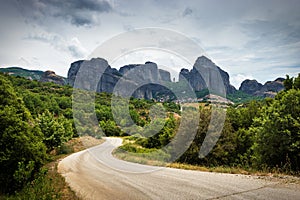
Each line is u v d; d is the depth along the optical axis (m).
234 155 18.00
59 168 14.13
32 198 7.51
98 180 9.38
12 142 10.07
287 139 11.75
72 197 7.25
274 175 8.77
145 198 6.59
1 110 10.77
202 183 7.99
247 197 6.01
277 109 12.73
